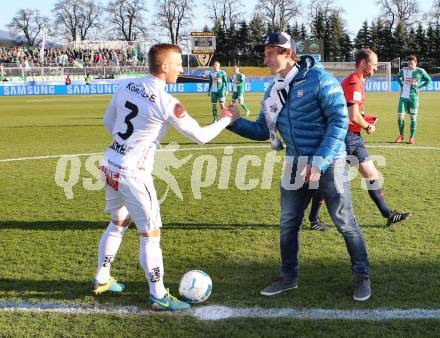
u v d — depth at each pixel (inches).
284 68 148.5
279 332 134.0
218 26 3006.9
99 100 1302.9
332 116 144.1
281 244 159.6
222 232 221.3
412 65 454.6
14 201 282.2
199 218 243.3
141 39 2967.5
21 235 221.9
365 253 155.0
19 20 3129.9
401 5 2775.6
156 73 141.2
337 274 172.4
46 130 623.2
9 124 703.1
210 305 150.9
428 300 150.9
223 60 3056.1
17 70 1820.9
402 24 2741.1
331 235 213.5
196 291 150.4
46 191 306.2
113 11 2994.6
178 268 181.0
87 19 3120.1
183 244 206.1
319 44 1983.3
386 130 573.3
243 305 150.4
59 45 3041.3
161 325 139.8
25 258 193.5
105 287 159.8
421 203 260.5
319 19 2952.8
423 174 330.3
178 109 140.6
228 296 156.9
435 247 196.1
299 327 136.4
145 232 147.7
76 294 160.7
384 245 199.5
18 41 3171.8
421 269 174.6
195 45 2356.1
